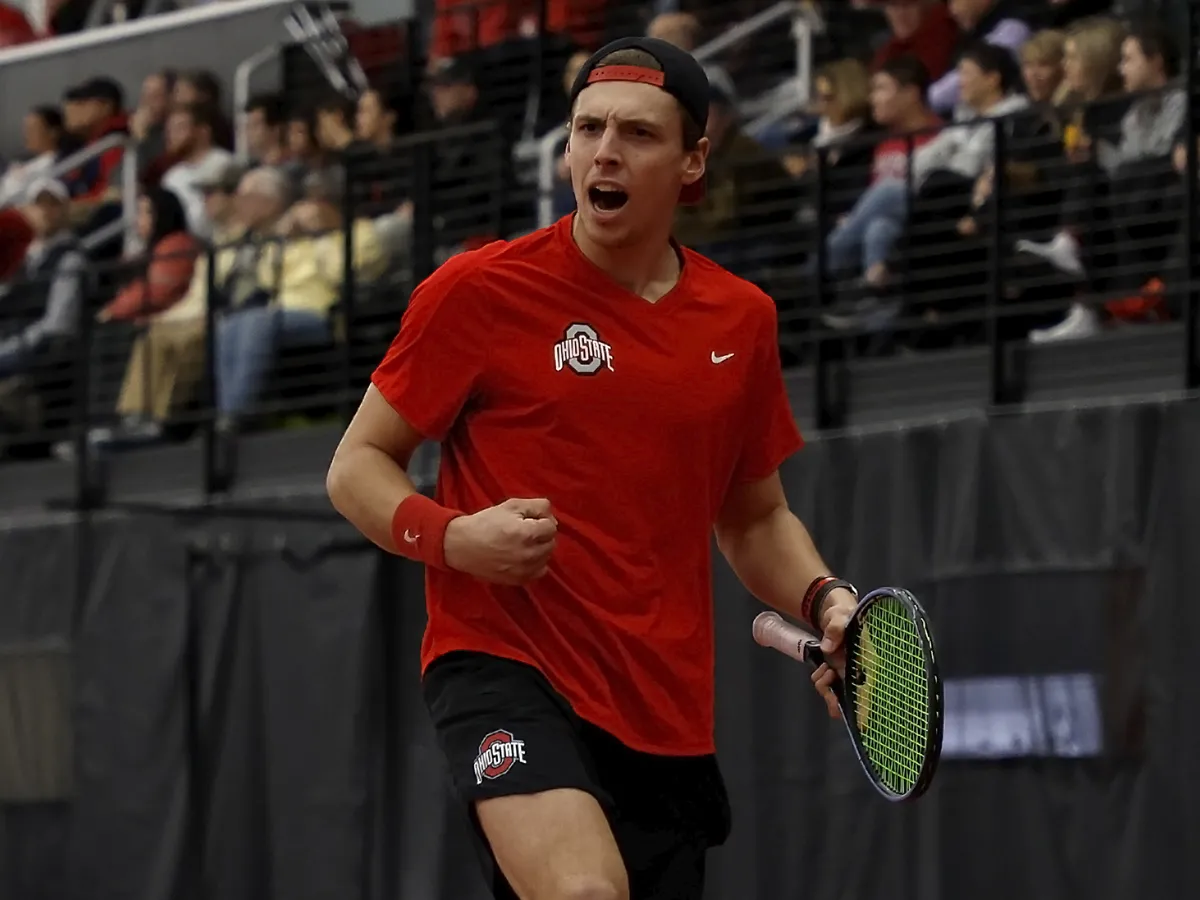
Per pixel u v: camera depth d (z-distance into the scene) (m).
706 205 25.25
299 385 27.53
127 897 26.16
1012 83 25.03
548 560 10.29
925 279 24.23
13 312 32.62
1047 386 22.34
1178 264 21.31
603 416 10.83
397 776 24.59
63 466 29.33
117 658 26.58
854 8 28.48
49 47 35.16
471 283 10.81
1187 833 19.81
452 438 11.16
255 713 25.62
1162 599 20.23
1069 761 20.52
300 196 30.45
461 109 29.84
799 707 22.06
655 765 11.05
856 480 22.23
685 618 11.08
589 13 30.64
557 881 10.02
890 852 21.33
